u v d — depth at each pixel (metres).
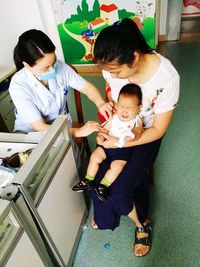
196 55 3.71
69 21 3.28
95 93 1.52
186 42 4.26
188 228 1.46
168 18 4.16
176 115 2.45
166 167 1.88
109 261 1.36
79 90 1.54
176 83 1.06
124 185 1.17
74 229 1.37
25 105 1.25
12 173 0.96
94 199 1.27
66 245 1.26
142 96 1.13
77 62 3.61
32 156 0.86
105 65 0.92
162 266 1.30
